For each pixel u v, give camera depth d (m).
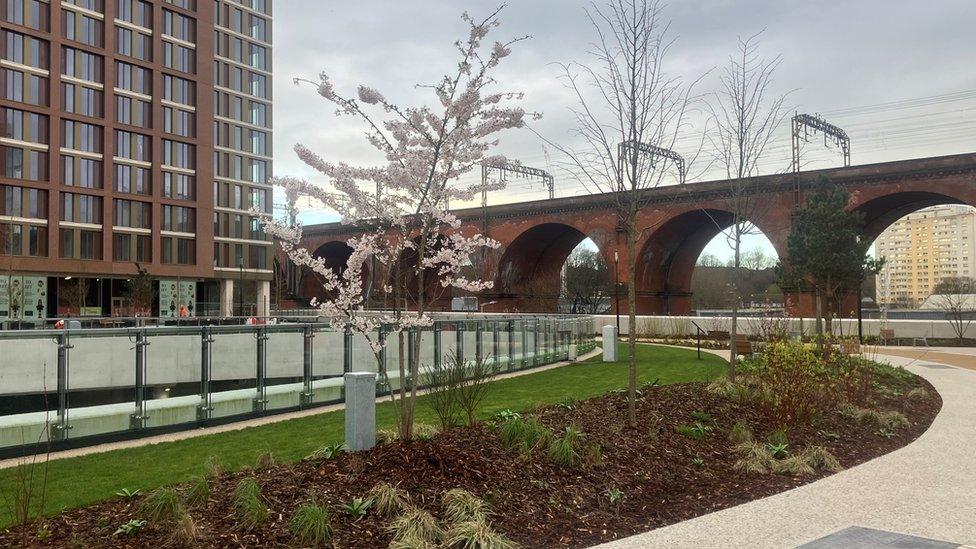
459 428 9.05
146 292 50.59
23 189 49.22
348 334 14.74
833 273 24.56
